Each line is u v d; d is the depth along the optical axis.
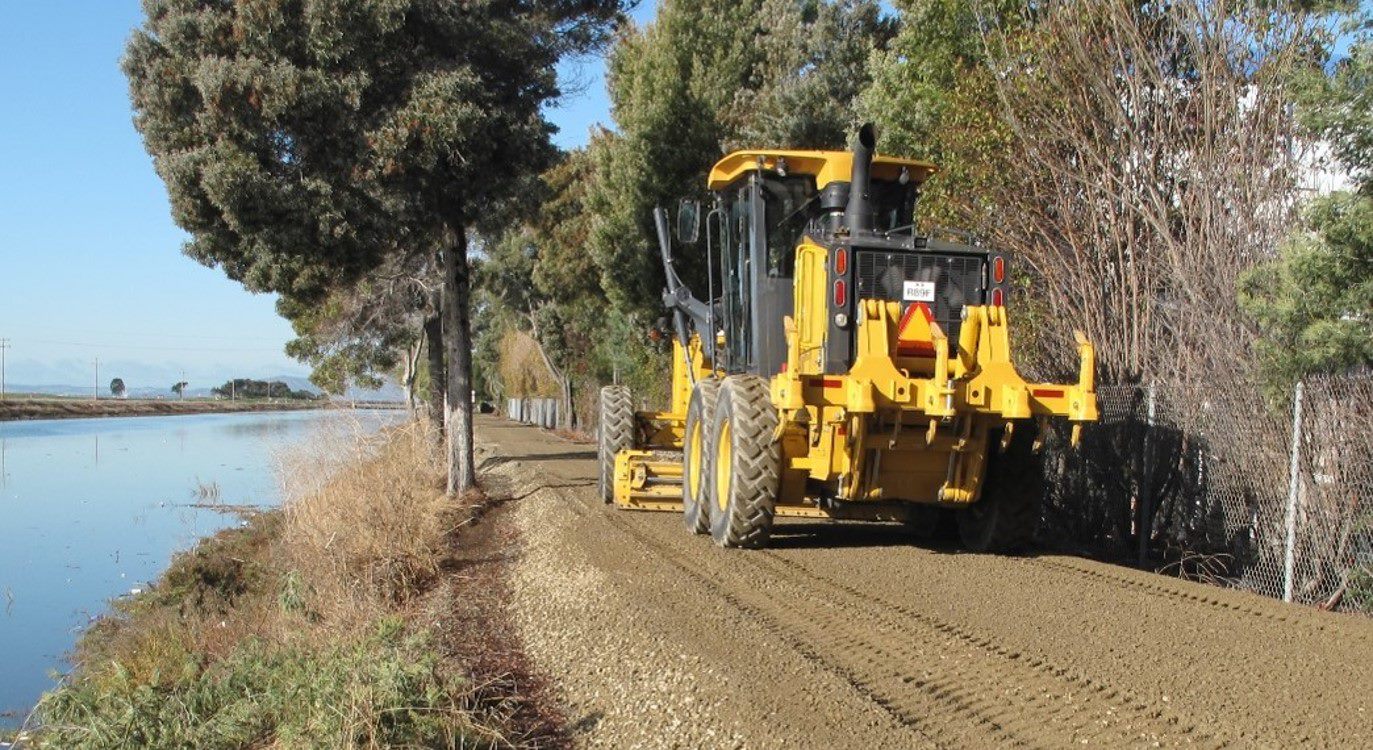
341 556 9.57
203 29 13.02
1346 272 7.18
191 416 78.50
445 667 5.95
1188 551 9.16
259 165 12.99
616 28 16.41
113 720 6.24
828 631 6.47
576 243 30.94
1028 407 8.31
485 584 9.41
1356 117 7.22
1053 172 11.10
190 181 13.19
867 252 8.61
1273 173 9.33
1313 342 7.28
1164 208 10.04
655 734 5.05
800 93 21.84
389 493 10.78
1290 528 7.83
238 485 27.36
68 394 138.75
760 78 24.00
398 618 6.71
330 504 10.65
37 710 7.14
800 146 21.89
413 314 28.30
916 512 9.97
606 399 13.99
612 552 9.45
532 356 53.78
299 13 12.91
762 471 9.01
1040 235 11.56
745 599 7.43
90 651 11.53
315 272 13.79
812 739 4.67
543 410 49.47
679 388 13.77
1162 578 8.11
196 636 10.24
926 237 9.00
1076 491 10.83
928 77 14.63
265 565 12.91
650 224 23.69
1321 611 7.11
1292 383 7.72
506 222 15.91
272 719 5.96
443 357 20.78
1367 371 7.56
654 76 23.22
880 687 5.38
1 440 46.50
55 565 17.05
